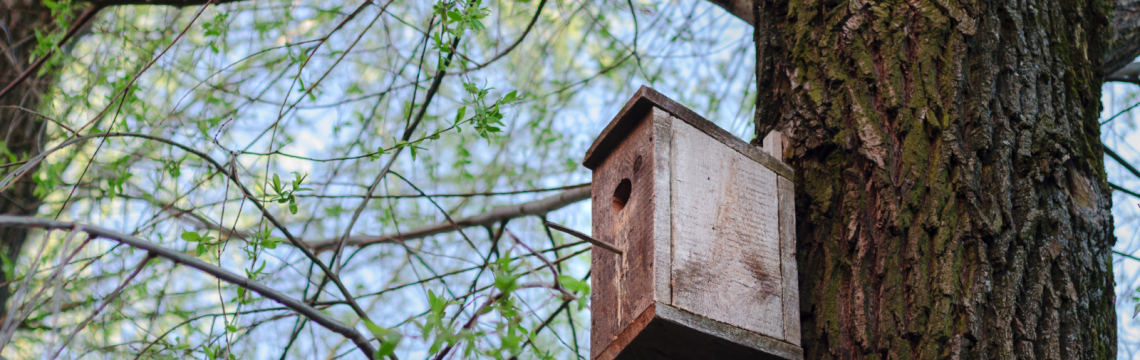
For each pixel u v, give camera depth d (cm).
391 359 217
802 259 236
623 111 242
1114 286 232
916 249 225
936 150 231
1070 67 244
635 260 231
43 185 318
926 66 238
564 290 207
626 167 241
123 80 301
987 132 231
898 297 223
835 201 235
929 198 228
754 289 230
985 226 224
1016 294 220
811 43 248
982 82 235
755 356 227
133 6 355
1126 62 277
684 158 235
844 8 247
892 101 236
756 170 239
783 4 257
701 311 225
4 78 350
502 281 206
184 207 310
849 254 230
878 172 232
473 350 207
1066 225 227
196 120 298
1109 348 225
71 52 361
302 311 217
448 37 256
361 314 261
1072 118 239
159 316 301
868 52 242
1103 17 257
